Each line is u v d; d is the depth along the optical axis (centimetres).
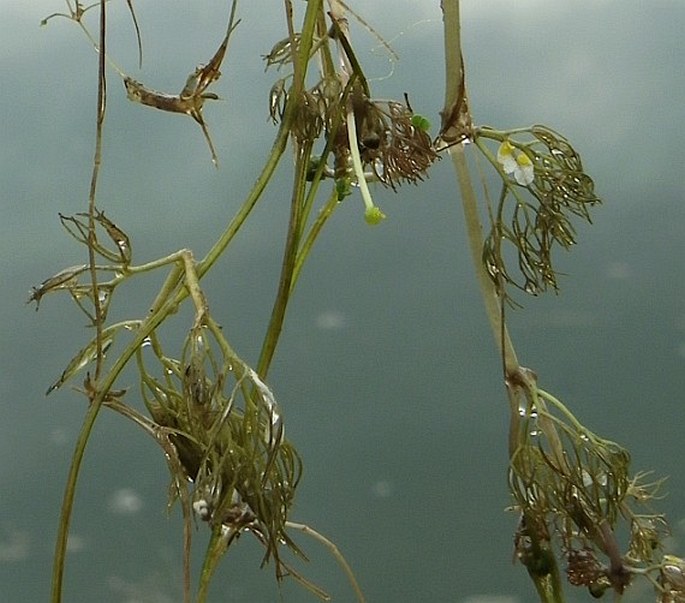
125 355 53
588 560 56
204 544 93
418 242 113
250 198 53
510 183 56
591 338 102
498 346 56
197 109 54
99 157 53
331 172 56
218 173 114
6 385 107
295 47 54
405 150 55
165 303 53
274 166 54
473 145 56
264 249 112
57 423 105
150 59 100
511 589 91
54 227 113
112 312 106
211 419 52
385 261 113
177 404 54
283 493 53
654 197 111
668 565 56
